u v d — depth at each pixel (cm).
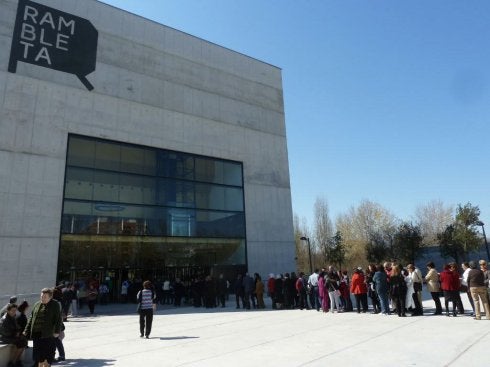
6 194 1808
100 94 2238
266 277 2677
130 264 2164
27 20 2053
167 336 1074
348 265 5728
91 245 2031
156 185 2352
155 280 2252
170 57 2614
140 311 1071
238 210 2691
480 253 4597
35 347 655
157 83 2503
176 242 2350
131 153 2298
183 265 2352
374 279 1383
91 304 1802
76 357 828
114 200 2164
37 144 1948
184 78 2652
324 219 6278
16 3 2034
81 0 2277
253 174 2850
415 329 991
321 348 811
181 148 2517
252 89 3050
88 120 2155
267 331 1091
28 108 1959
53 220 1912
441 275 1245
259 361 718
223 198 2639
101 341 1032
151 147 2388
